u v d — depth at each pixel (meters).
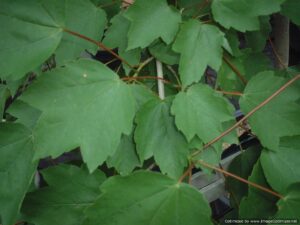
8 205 0.22
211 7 0.25
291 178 0.25
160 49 0.27
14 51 0.21
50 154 0.20
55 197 0.24
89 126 0.21
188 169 0.24
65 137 0.20
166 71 0.29
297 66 0.34
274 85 0.26
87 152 0.20
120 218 0.21
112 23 0.26
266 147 0.25
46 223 0.24
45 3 0.22
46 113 0.20
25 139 0.24
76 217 0.24
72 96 0.21
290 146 0.26
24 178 0.22
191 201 0.22
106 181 0.21
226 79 0.29
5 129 0.24
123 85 0.22
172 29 0.24
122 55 0.26
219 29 0.26
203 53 0.24
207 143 0.23
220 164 0.33
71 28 0.25
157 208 0.22
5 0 0.21
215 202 0.43
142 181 0.22
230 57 0.29
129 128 0.21
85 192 0.25
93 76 0.21
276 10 0.25
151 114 0.23
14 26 0.21
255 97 0.26
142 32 0.24
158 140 0.23
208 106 0.23
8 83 0.26
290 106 0.26
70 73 0.21
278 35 0.37
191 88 0.23
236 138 0.27
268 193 0.26
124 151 0.24
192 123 0.23
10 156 0.23
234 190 0.31
